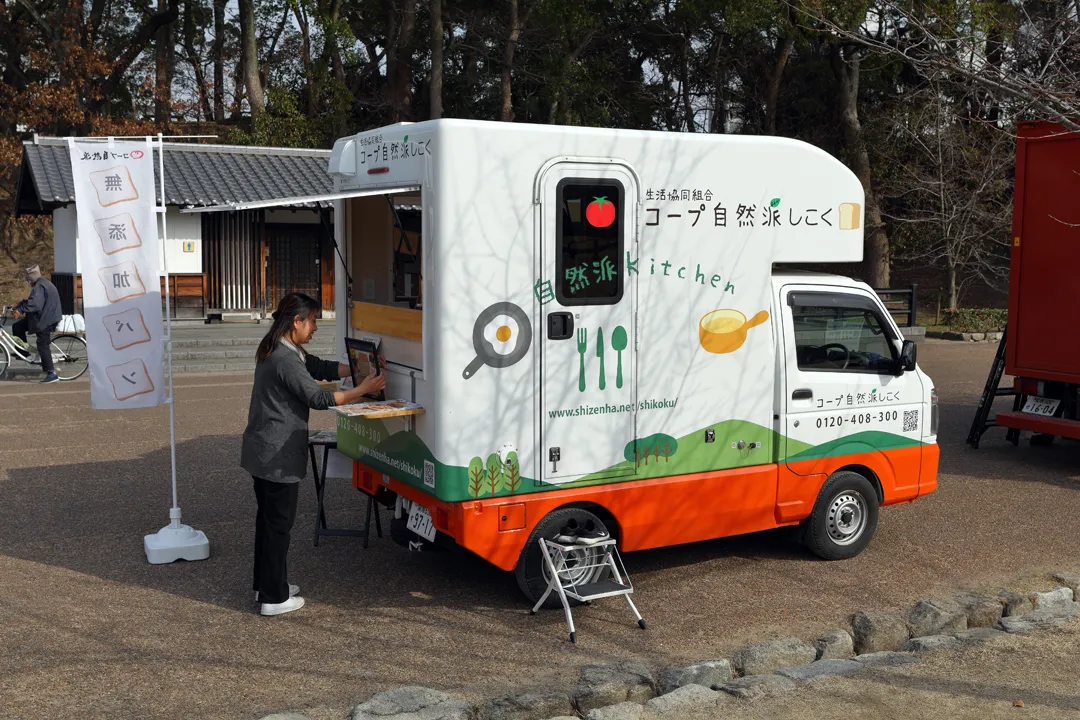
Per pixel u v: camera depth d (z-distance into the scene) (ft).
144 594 19.86
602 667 16.19
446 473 17.78
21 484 28.60
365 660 16.67
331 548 23.21
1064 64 24.23
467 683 15.78
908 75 88.63
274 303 75.61
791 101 99.81
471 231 17.51
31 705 14.76
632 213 19.04
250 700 15.07
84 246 21.81
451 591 20.30
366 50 114.42
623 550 19.70
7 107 93.50
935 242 89.81
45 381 49.29
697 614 19.11
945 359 62.95
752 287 20.80
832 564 22.31
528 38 93.81
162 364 22.63
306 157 76.54
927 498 28.48
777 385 21.35
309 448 23.43
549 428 18.63
